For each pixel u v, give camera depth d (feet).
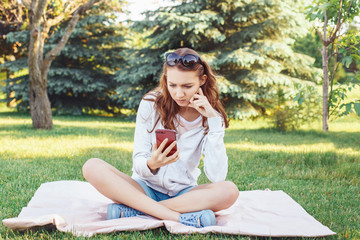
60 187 10.99
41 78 30.19
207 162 8.34
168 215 8.05
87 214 9.01
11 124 34.06
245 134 29.50
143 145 8.60
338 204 10.84
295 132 29.60
